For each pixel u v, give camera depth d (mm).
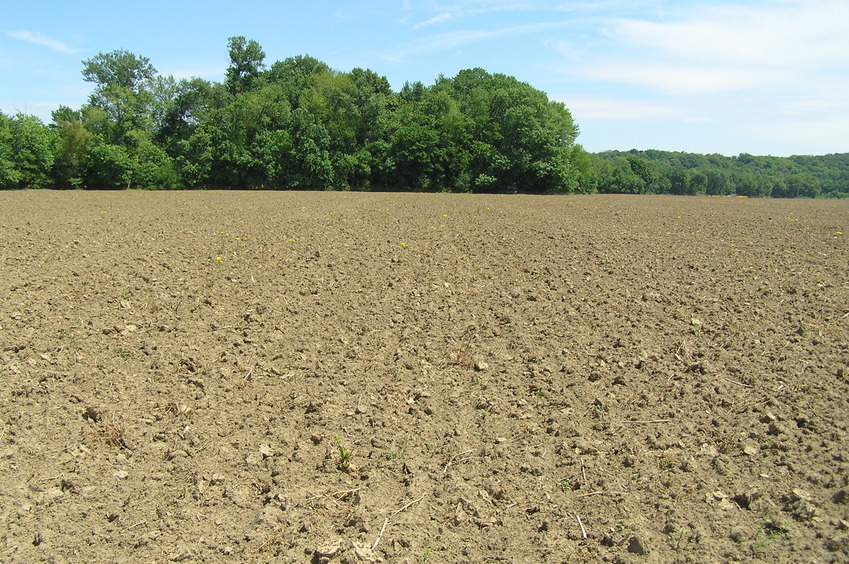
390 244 15086
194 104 62625
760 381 7039
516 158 56312
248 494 5246
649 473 5379
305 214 22125
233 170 53125
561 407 6699
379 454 5824
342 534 4727
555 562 4352
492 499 5141
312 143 54219
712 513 4746
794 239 16406
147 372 7434
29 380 7031
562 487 5285
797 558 4152
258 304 10016
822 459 5406
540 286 11281
